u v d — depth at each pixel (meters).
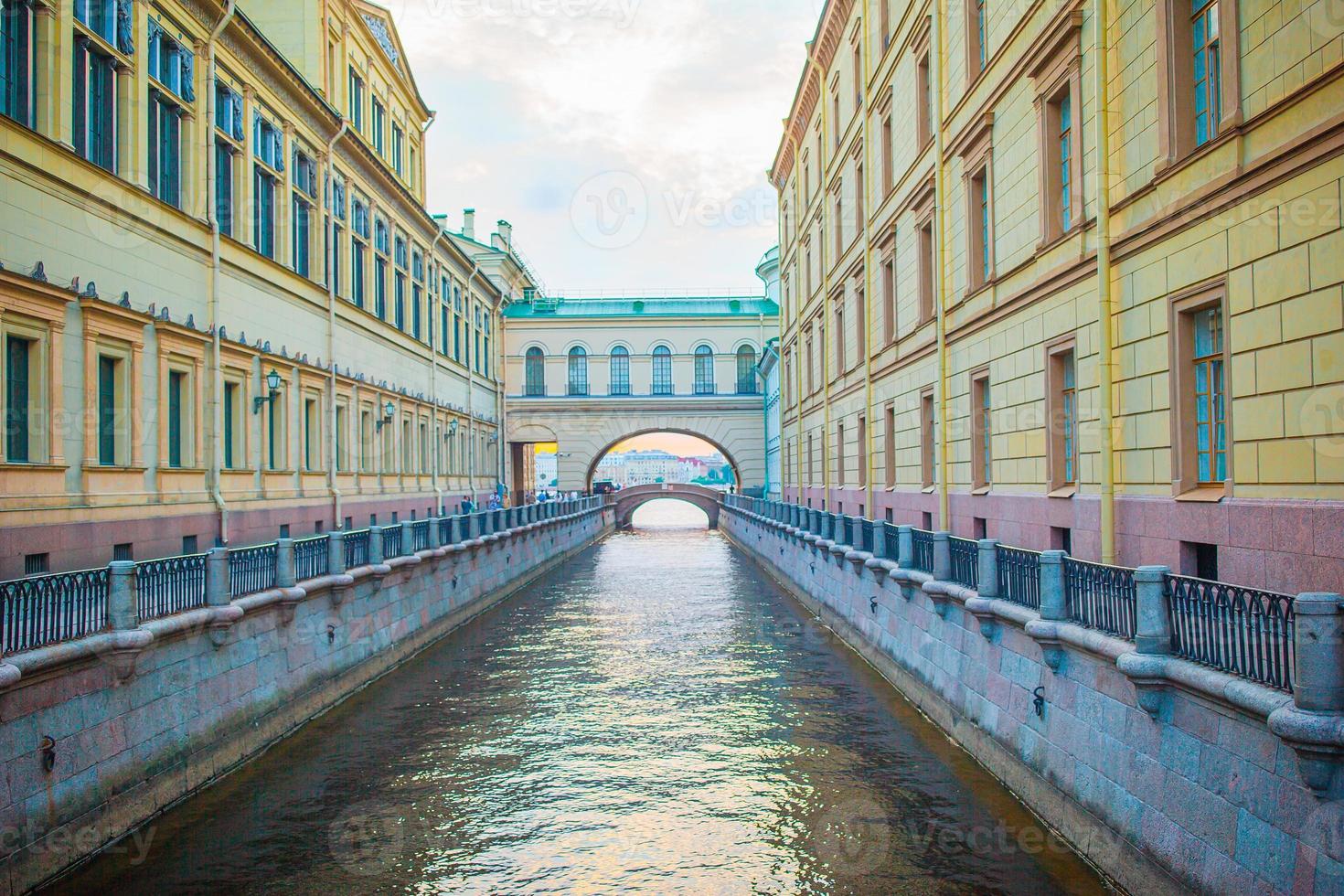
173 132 16.22
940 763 11.87
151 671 10.04
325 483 22.72
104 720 9.20
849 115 25.50
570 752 12.74
